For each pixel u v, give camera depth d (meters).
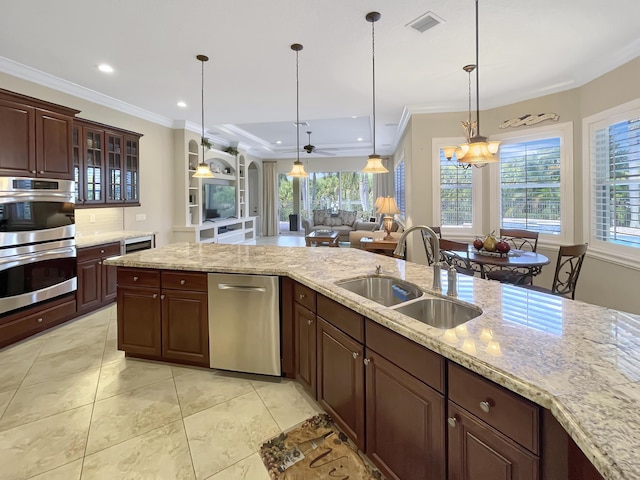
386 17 2.68
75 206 3.83
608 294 3.65
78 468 1.64
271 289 2.37
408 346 1.32
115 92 4.45
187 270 2.53
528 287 3.44
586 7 2.55
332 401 1.91
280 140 8.80
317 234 7.96
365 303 1.59
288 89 4.34
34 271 3.15
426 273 2.19
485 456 1.03
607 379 0.91
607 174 3.63
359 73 3.81
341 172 11.28
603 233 3.71
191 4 2.50
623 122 3.39
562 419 0.77
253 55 3.35
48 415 2.04
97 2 2.46
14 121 3.00
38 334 3.29
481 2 2.49
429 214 5.14
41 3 2.47
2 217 2.88
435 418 1.21
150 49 3.22
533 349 1.09
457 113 4.99
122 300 2.72
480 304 1.55
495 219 4.85
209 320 2.51
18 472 1.61
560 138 4.21
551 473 0.88
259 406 2.15
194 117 5.80
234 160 8.35
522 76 3.89
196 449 1.77
